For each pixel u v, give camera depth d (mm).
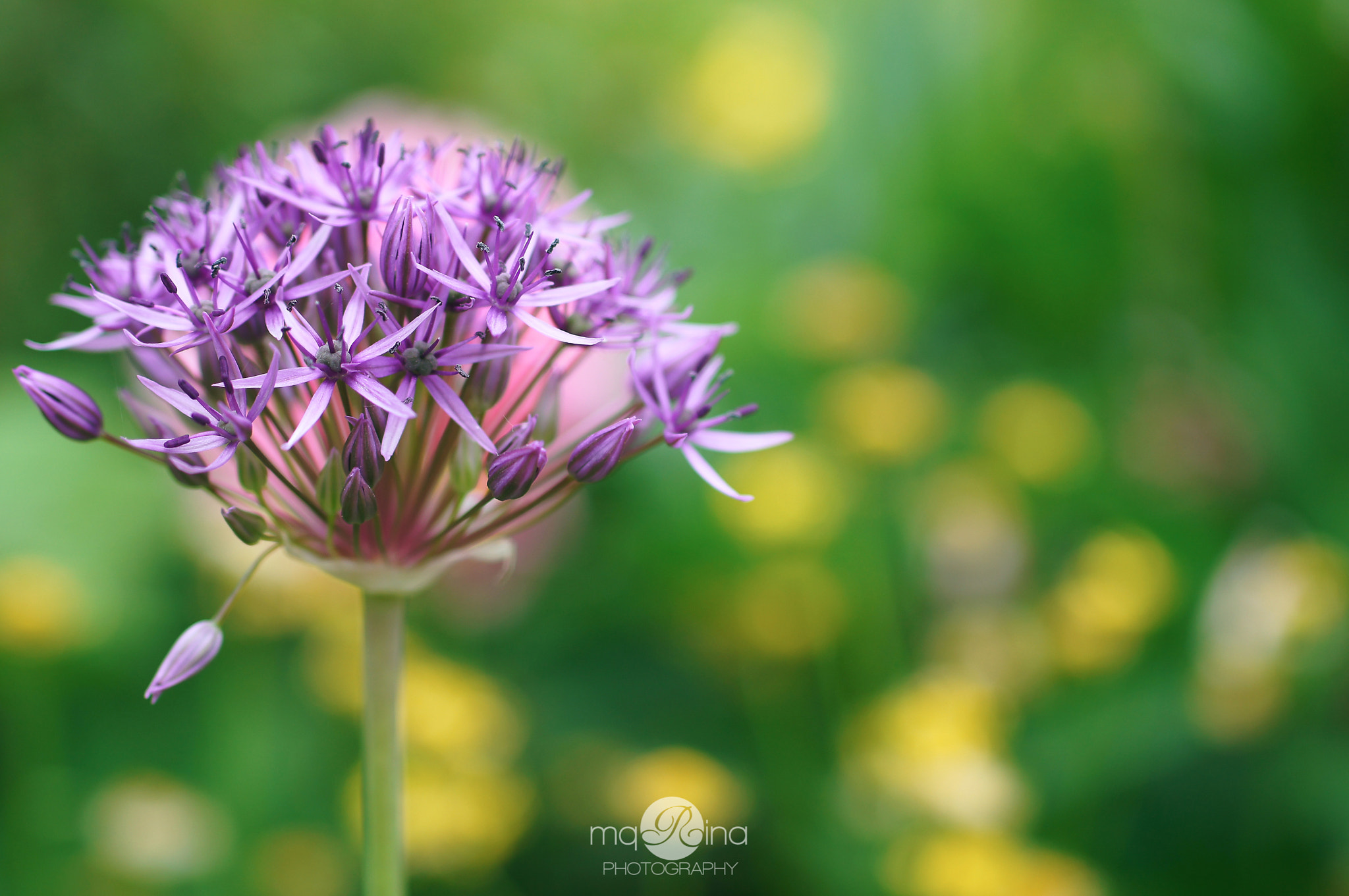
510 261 343
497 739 479
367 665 359
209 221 357
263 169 354
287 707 534
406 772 467
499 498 347
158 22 722
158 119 728
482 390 349
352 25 803
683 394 360
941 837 455
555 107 856
